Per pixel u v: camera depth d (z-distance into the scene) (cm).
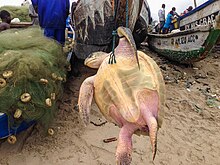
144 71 135
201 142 319
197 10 504
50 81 262
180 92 432
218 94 438
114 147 294
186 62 516
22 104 240
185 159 289
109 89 133
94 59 157
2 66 242
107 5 332
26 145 287
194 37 452
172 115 369
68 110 349
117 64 136
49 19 362
